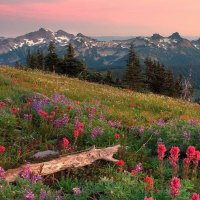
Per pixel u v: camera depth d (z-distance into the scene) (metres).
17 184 8.84
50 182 9.96
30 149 12.25
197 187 10.03
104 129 14.41
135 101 28.23
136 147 13.66
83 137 13.77
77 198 8.20
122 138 14.37
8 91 21.52
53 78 42.44
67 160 10.62
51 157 11.31
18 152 11.36
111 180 8.48
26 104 17.50
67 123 14.58
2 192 8.00
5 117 14.08
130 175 9.60
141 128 15.15
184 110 28.03
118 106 25.47
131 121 19.56
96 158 11.34
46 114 14.62
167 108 27.53
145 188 8.18
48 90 27.67
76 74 96.56
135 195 7.97
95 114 17.78
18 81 29.92
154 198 7.88
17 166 10.65
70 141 13.49
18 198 7.86
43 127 14.24
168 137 13.73
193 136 13.72
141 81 97.69
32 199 7.72
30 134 13.70
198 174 11.30
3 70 39.38
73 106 17.31
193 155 10.27
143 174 10.70
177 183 7.28
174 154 9.58
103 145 13.20
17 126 14.33
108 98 28.30
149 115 23.52
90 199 8.55
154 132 14.50
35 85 28.66
